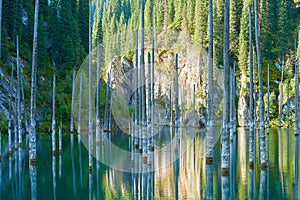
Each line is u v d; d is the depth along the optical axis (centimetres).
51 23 7275
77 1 8331
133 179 2114
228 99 2083
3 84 5516
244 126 7200
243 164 2441
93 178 2162
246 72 7756
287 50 8306
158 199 1622
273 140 4125
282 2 8750
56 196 1742
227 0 2080
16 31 6481
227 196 1634
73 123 5503
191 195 1673
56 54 7150
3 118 5206
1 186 1973
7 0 6388
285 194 1638
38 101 5825
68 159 2966
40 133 5309
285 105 7175
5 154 3291
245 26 8006
